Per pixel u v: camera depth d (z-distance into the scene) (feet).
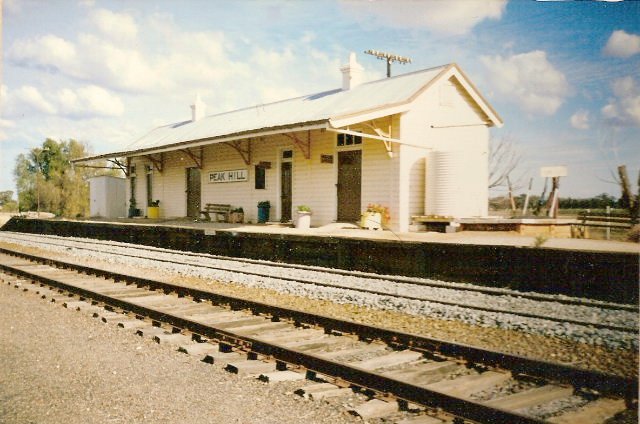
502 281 30.60
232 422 12.64
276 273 36.91
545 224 44.73
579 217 45.11
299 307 26.21
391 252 36.60
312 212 57.57
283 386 14.93
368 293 28.35
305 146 58.03
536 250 28.99
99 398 14.26
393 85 56.54
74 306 26.16
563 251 27.89
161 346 19.26
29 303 27.68
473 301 26.66
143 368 16.69
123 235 70.03
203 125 81.51
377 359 17.03
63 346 19.27
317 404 13.60
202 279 35.81
